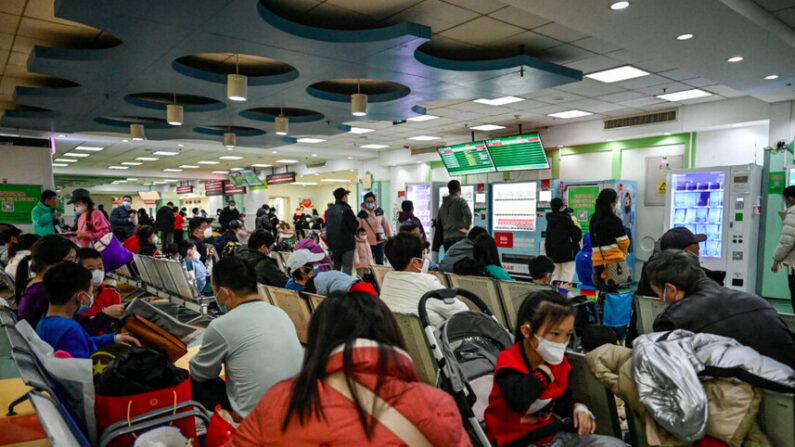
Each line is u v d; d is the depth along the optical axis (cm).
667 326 198
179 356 245
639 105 860
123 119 947
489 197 1072
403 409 94
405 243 299
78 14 399
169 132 999
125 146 1340
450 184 696
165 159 1709
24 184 1036
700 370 162
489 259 418
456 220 684
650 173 952
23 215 1035
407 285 283
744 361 159
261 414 100
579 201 916
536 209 968
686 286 210
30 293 293
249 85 625
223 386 232
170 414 179
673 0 370
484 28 509
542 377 172
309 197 2944
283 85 630
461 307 264
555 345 169
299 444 92
